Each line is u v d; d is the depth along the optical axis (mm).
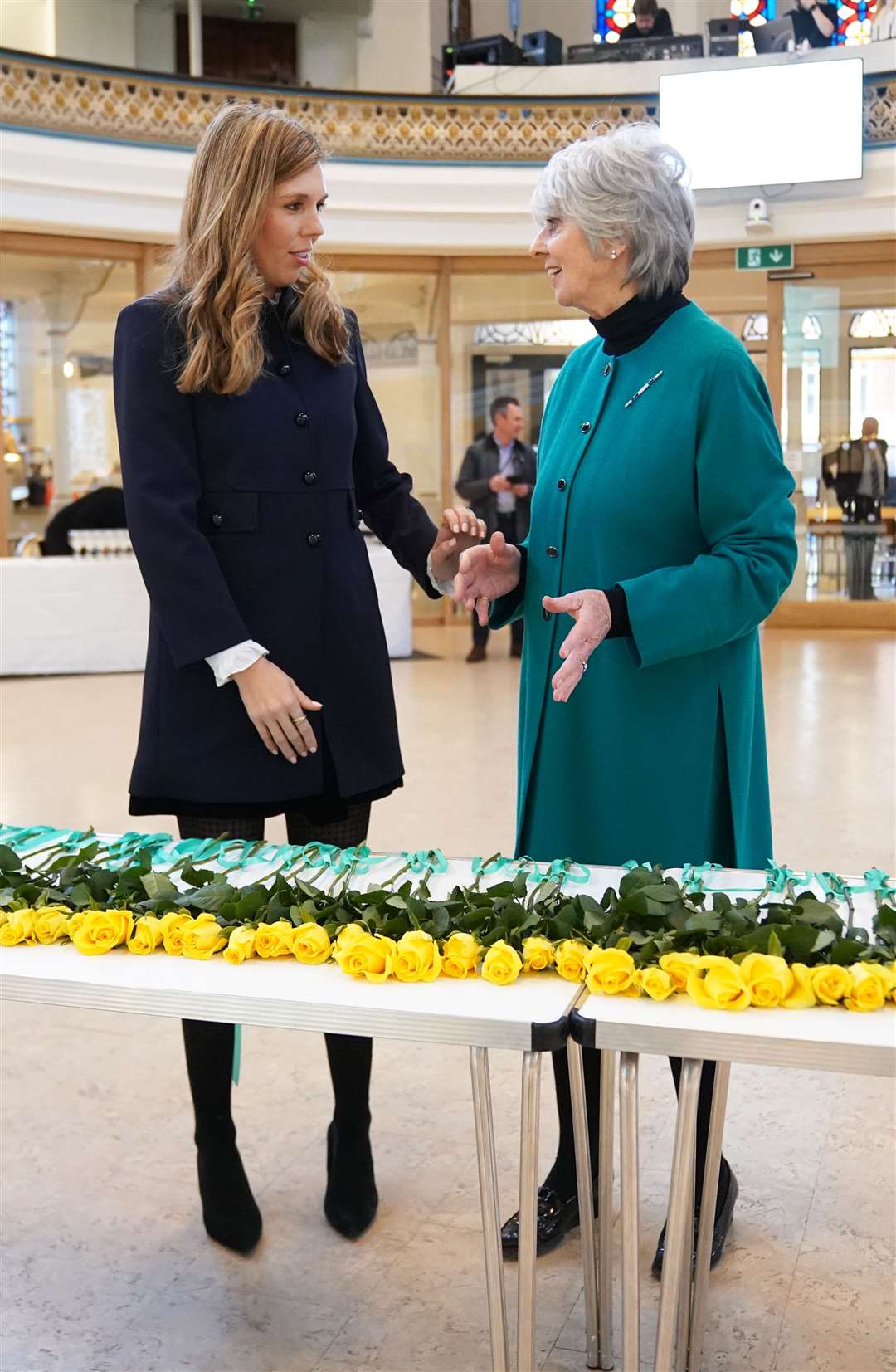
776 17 11414
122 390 1962
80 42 10938
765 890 1614
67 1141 2465
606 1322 1777
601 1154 1753
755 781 2111
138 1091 2680
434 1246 2086
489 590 2096
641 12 11289
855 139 10258
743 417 1906
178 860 1787
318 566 2061
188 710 2029
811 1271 1996
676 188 1915
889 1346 1808
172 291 1965
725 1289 1953
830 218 10617
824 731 6281
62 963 1502
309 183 1922
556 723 2061
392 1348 1827
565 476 2051
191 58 11195
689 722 1985
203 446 1990
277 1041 2943
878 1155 2359
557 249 1938
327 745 2096
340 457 2096
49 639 8742
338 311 2080
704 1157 2023
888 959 1377
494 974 1401
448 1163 2354
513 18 11945
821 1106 2566
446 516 2150
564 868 1729
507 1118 2531
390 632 9227
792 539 1924
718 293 11180
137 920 1572
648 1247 2078
